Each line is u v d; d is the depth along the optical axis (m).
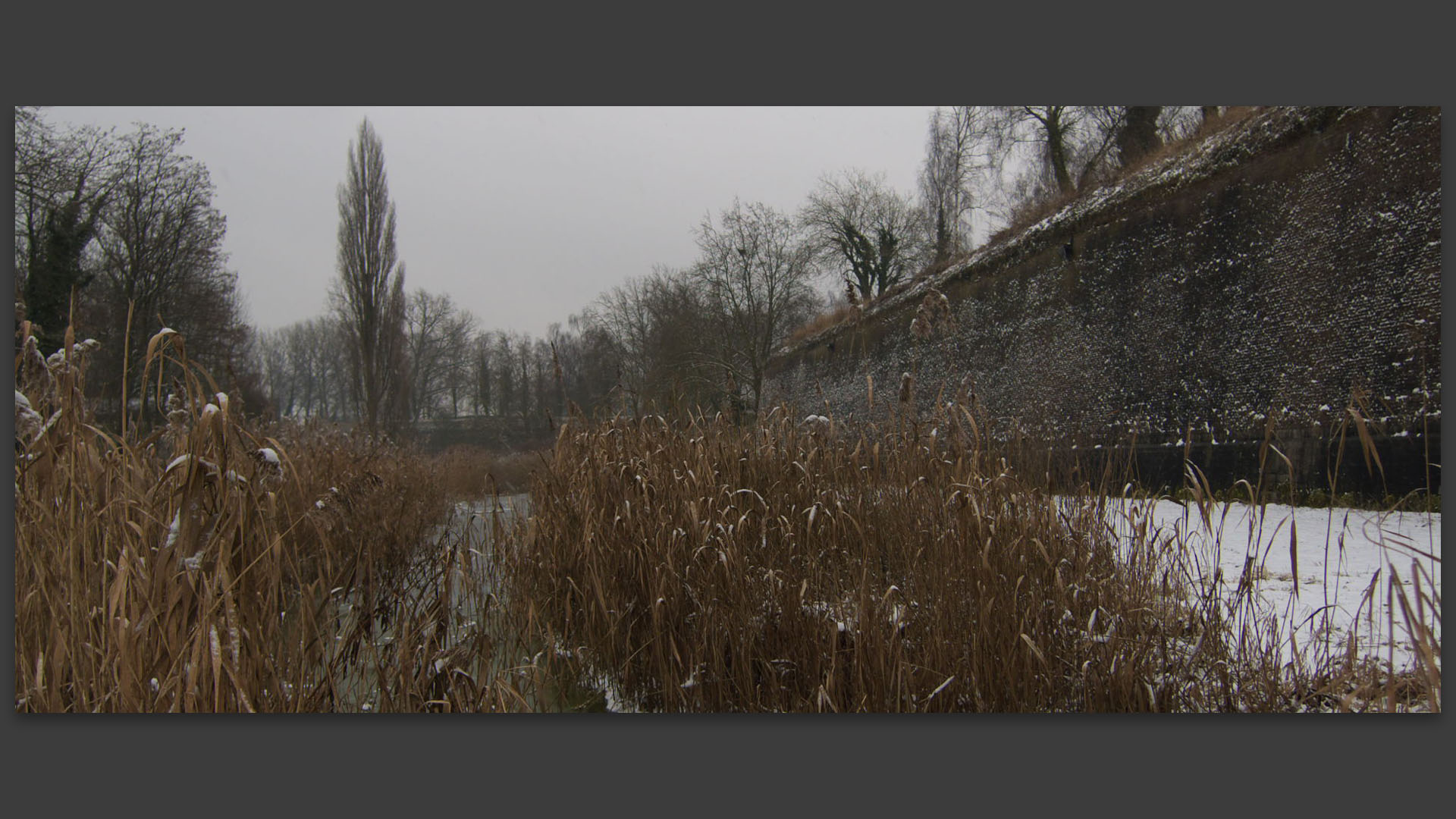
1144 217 11.23
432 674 2.58
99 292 11.69
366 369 24.20
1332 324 8.23
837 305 23.64
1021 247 13.87
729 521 3.50
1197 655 2.66
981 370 14.17
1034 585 2.84
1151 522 3.13
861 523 3.61
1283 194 9.06
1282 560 4.88
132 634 1.96
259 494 2.17
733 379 17.92
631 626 3.39
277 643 2.21
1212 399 9.68
